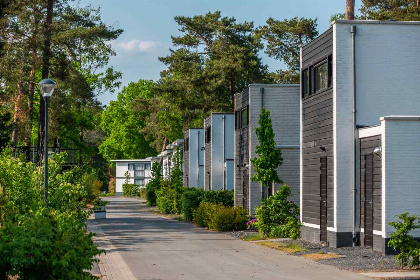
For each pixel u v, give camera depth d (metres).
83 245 11.09
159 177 66.69
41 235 10.39
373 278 15.06
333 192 21.94
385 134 19.12
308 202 24.80
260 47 60.66
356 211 21.55
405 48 22.11
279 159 28.59
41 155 36.31
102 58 42.50
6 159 19.75
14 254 9.78
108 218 44.44
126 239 27.14
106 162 117.44
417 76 22.12
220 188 44.88
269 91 32.47
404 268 16.70
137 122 104.75
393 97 22.02
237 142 37.09
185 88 61.72
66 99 44.03
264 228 27.30
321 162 23.36
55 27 37.28
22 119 43.47
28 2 36.00
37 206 17.25
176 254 21.19
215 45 61.75
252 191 32.59
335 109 21.83
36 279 10.20
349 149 21.78
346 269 16.81
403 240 16.69
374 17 45.94
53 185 22.81
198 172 53.94
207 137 48.25
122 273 16.45
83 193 23.97
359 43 22.00
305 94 25.62
